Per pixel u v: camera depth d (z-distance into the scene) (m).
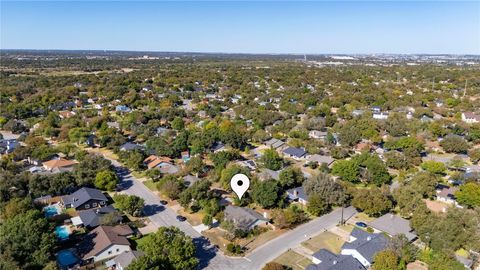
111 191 89.25
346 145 121.00
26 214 61.22
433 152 121.12
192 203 80.69
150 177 97.62
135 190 90.56
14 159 106.94
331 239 67.88
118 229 67.00
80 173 87.44
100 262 59.50
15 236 54.91
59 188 82.94
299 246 65.50
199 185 80.62
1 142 120.94
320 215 77.56
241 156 114.00
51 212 74.75
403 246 59.41
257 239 68.00
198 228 71.75
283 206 80.81
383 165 94.62
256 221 71.88
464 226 62.69
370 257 57.59
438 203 83.38
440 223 62.44
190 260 55.38
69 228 70.12
